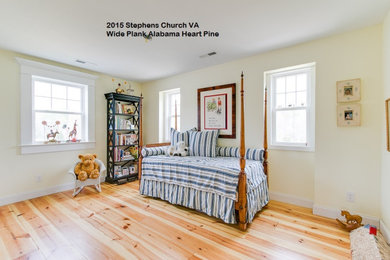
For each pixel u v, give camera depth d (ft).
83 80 11.50
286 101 9.14
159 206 8.60
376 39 6.70
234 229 6.61
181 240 5.95
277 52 8.84
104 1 5.37
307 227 6.72
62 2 5.40
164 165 8.94
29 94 9.43
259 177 7.96
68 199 9.39
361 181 6.93
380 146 6.60
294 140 8.96
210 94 11.11
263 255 5.24
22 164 9.29
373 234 5.66
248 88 9.77
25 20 6.30
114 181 12.28
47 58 9.72
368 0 5.38
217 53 9.17
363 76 6.89
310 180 8.38
